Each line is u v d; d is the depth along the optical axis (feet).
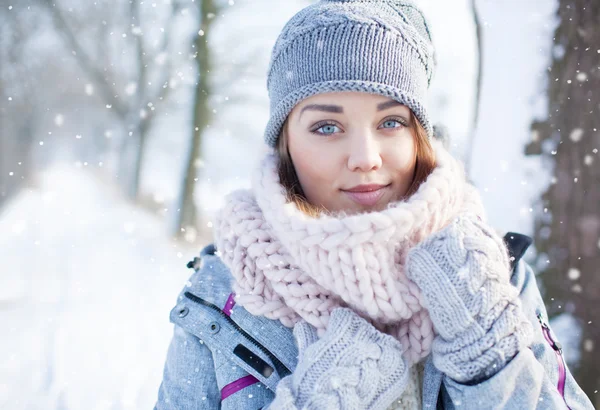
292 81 3.94
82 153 49.85
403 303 3.43
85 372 10.43
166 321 13.69
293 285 3.64
